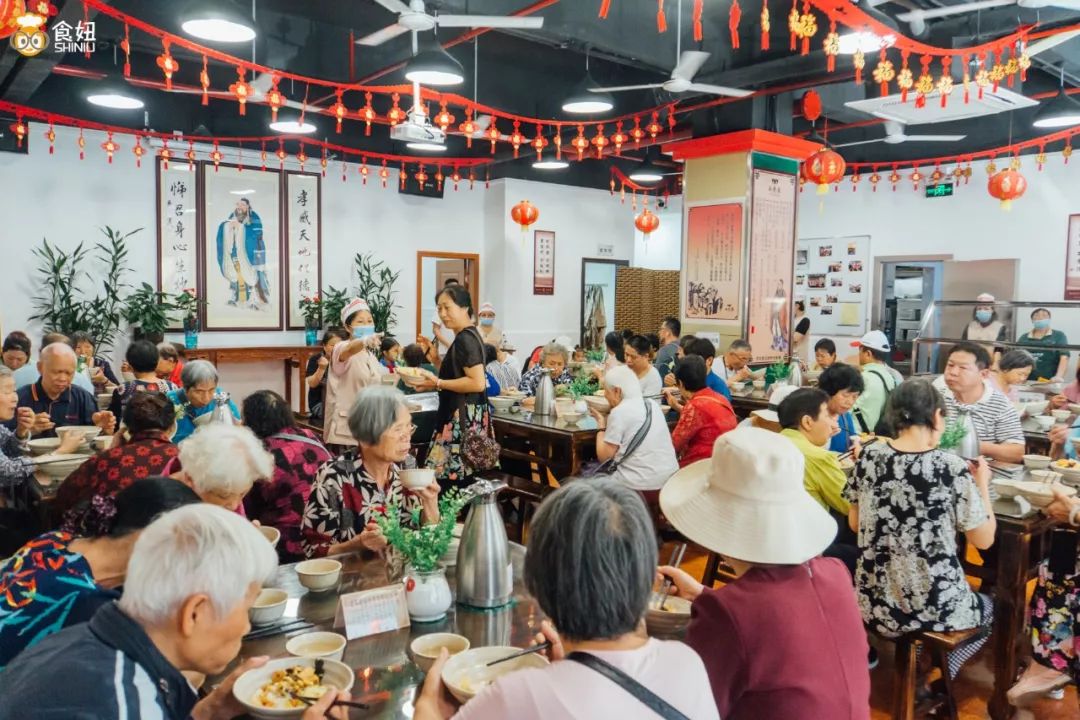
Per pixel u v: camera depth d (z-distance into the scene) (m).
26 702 1.10
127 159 8.07
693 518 1.60
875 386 4.52
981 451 3.66
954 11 3.98
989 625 2.56
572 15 5.25
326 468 2.48
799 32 3.58
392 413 2.44
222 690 1.49
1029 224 8.24
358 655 1.71
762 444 1.58
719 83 6.07
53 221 7.71
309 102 7.23
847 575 1.57
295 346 8.98
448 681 1.48
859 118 7.49
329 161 9.32
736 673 1.40
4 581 1.55
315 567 2.13
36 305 7.67
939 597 2.43
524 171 10.43
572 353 7.59
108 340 7.84
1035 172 8.18
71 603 1.53
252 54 6.09
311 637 1.74
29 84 5.89
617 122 7.60
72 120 7.17
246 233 8.81
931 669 2.79
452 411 3.95
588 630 1.12
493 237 10.58
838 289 9.83
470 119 6.34
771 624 1.40
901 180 9.18
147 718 1.15
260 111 8.28
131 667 1.17
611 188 10.51
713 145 7.03
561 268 11.01
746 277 6.90
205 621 1.21
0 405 3.29
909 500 2.45
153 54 6.27
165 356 5.36
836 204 9.79
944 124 8.25
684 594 1.90
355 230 9.60
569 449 4.46
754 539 1.50
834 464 2.99
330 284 9.44
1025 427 4.61
